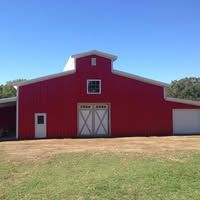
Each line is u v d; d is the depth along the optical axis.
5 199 10.75
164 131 37.75
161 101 37.88
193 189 11.38
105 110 37.12
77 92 36.56
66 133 36.19
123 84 37.31
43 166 16.20
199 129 38.62
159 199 10.45
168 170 14.07
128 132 37.16
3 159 19.08
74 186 11.84
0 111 42.38
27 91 35.72
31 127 35.59
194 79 89.19
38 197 10.79
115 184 11.92
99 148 23.95
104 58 37.09
